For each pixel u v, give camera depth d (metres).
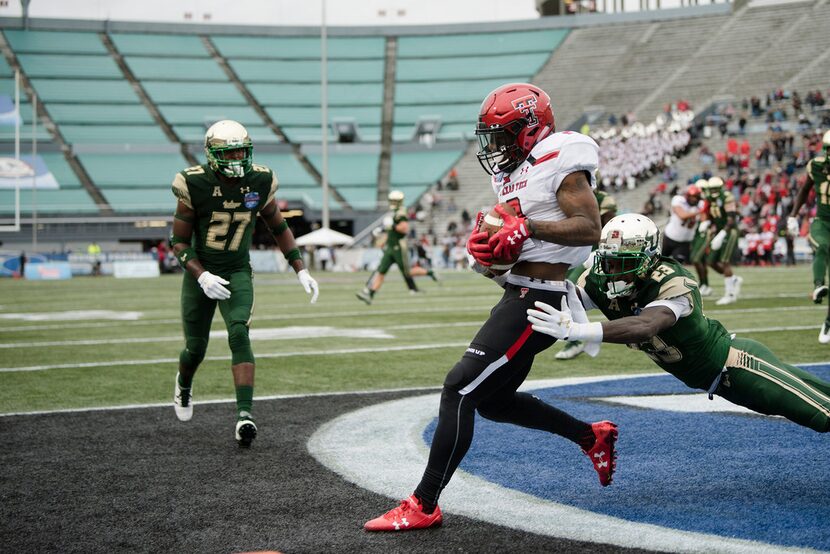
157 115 106.75
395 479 9.21
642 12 113.44
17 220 85.75
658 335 8.45
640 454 10.08
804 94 87.81
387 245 33.69
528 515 7.94
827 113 79.25
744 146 76.81
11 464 10.00
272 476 9.40
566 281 8.15
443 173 99.75
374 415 12.52
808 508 7.98
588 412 12.35
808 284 39.22
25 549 7.19
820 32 96.75
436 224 91.12
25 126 101.69
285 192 96.62
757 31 101.62
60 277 74.25
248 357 11.16
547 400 13.27
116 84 111.06
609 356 18.14
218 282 11.25
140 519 7.95
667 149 83.31
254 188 11.69
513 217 7.67
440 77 116.81
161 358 19.06
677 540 7.15
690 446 10.40
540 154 7.83
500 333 7.87
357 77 117.75
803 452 10.05
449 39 122.62
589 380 15.05
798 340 19.44
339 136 105.50
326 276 64.94
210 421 12.29
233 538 7.39
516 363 7.93
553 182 7.79
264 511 8.15
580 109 102.31
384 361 17.89
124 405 13.57
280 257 82.31
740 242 65.69
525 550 6.99
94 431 11.66
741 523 7.58
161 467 9.82
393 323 26.03
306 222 101.94
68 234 89.88
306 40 123.88
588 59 110.88
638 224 8.23
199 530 7.61
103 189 94.06
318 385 15.15
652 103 98.19
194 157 100.56
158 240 96.62
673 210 31.78
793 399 8.22
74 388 15.16
